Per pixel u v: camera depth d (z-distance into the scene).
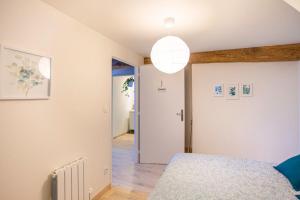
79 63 2.17
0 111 1.39
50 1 1.71
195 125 3.86
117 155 4.39
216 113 3.76
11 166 1.47
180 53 1.71
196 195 1.47
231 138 3.70
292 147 3.45
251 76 3.60
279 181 1.71
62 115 1.93
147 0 1.71
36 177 1.66
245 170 1.96
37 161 1.67
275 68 3.50
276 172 1.91
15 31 1.48
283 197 1.43
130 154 4.47
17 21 1.49
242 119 3.65
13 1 1.46
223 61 3.51
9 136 1.45
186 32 2.55
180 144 3.65
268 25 2.30
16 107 1.50
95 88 2.46
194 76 3.86
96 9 1.87
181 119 3.64
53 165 1.83
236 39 2.85
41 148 1.71
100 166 2.57
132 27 2.36
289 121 3.46
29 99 1.60
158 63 1.76
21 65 1.52
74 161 2.05
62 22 1.93
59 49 1.89
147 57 4.05
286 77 3.46
